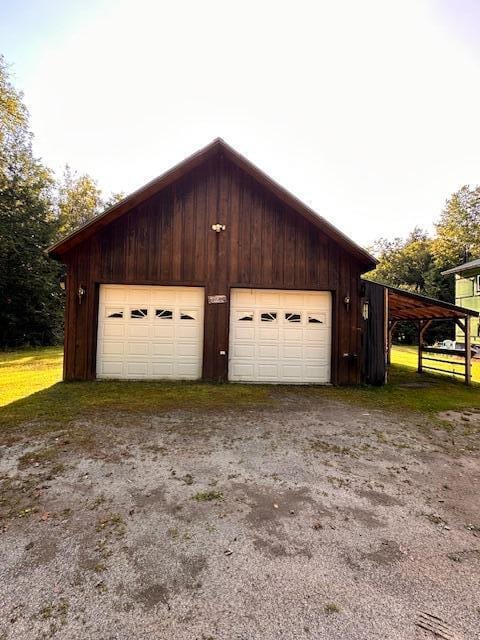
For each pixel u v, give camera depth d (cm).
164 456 356
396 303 920
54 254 760
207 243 786
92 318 768
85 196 2798
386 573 193
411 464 350
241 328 799
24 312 1880
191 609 165
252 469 329
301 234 796
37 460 340
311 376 807
